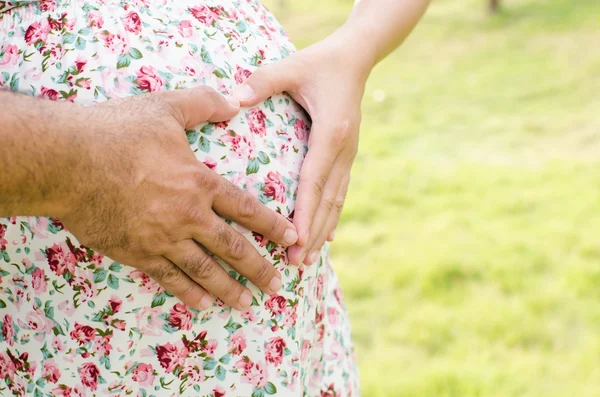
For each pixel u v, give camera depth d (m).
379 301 3.01
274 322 0.96
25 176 0.69
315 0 14.44
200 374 0.93
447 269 3.20
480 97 7.11
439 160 5.12
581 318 2.77
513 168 4.75
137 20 0.89
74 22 0.87
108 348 0.88
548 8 10.45
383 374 2.48
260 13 1.08
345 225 3.89
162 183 0.77
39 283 0.88
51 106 0.73
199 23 0.94
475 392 2.36
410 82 8.04
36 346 0.93
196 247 0.83
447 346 2.65
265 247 0.92
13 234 0.87
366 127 6.34
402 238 3.64
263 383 0.97
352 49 1.09
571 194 4.09
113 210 0.75
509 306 2.88
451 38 9.88
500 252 3.36
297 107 1.03
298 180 0.98
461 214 3.94
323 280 1.13
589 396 2.32
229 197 0.84
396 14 1.19
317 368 1.19
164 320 0.88
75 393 0.92
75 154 0.71
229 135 0.90
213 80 0.92
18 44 0.87
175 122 0.80
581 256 3.27
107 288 0.85
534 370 2.46
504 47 9.05
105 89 0.85
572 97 6.66
